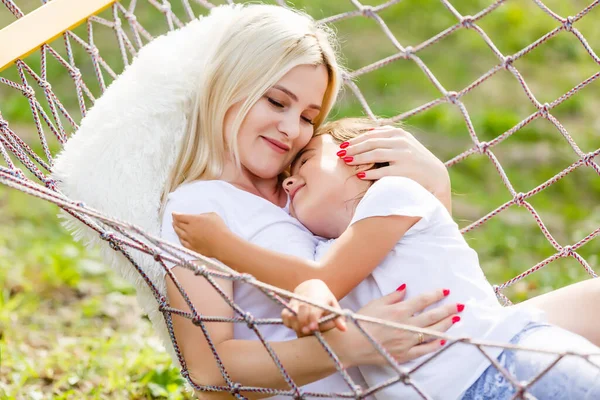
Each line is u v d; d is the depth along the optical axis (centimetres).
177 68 229
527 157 547
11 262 387
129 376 299
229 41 221
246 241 195
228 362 189
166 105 224
